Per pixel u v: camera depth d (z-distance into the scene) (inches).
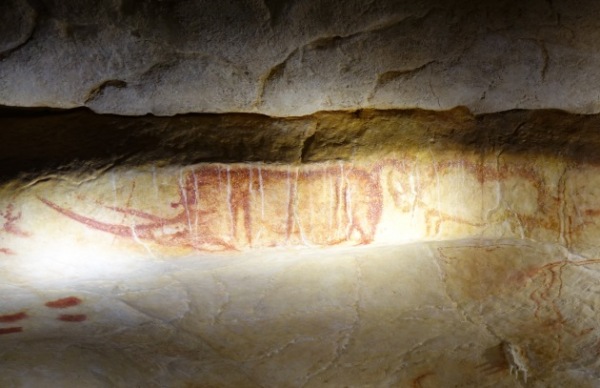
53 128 84.1
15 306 93.7
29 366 112.0
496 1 81.4
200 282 92.4
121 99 84.4
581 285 95.7
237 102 85.6
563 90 87.6
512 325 102.3
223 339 105.4
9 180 79.1
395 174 85.4
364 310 100.2
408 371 110.7
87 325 101.3
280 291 96.0
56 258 82.5
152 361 110.2
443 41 83.1
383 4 80.6
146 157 81.6
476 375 109.0
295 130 86.3
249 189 83.0
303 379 111.7
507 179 87.3
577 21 82.6
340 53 83.1
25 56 80.7
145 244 83.0
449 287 96.3
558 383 106.1
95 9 78.7
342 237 85.7
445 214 87.0
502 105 88.5
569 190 87.7
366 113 88.0
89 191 80.3
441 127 87.6
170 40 81.1
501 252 92.4
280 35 81.5
